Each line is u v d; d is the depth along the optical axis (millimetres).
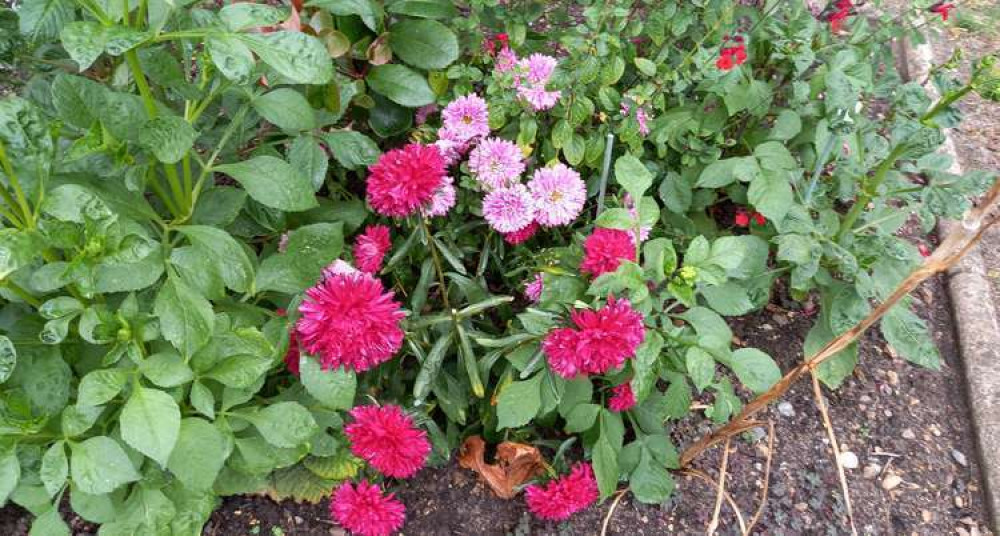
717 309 656
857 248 717
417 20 721
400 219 689
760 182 705
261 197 546
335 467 621
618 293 593
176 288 494
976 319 823
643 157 788
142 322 502
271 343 557
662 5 735
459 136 669
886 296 705
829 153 751
